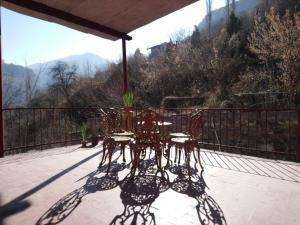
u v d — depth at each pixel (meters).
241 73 16.77
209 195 2.68
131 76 20.83
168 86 20.12
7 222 2.15
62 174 3.48
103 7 4.87
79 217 2.23
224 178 3.22
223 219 2.16
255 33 15.41
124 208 2.40
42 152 4.95
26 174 3.48
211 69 18.47
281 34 13.02
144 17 5.39
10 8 4.50
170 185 2.99
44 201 2.58
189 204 2.47
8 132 8.75
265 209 2.34
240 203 2.47
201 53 20.47
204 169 3.63
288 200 2.53
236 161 4.05
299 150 4.01
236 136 10.48
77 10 4.92
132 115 5.02
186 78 19.91
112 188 2.92
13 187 2.97
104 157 4.06
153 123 3.41
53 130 8.52
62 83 19.84
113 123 4.70
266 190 2.80
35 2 4.50
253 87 14.99
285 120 10.93
